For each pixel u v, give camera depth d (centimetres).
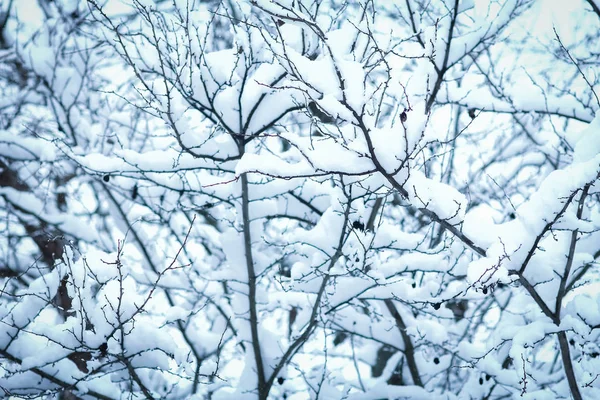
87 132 682
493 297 667
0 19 695
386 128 370
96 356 449
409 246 496
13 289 673
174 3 475
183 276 630
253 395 550
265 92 507
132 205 675
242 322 573
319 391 557
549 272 387
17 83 716
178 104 510
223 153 523
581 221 363
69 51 670
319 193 569
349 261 489
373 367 733
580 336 408
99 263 460
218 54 507
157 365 463
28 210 659
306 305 577
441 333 578
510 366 570
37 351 457
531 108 584
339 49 321
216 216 655
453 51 530
